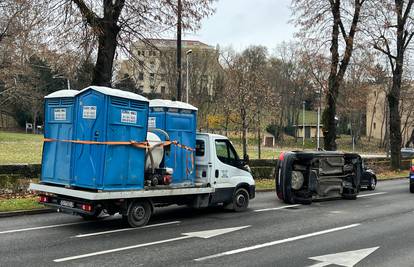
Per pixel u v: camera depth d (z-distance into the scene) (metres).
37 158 31.25
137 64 17.16
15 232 9.28
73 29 14.86
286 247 8.33
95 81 15.16
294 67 84.12
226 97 37.09
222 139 12.44
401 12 29.70
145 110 10.22
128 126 9.87
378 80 51.50
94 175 9.45
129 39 15.92
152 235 9.18
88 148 9.68
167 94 60.03
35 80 54.66
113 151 9.59
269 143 72.56
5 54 30.78
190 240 8.77
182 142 11.64
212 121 49.91
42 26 14.89
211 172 11.98
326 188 15.53
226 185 12.35
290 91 84.19
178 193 10.77
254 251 7.95
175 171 11.45
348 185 16.36
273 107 34.44
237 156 12.81
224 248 8.13
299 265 7.06
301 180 14.86
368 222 11.36
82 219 10.96
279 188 14.98
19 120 83.69
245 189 12.95
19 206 11.86
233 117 34.50
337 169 15.94
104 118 9.47
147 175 10.51
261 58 78.00
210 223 10.75
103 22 14.83
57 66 16.77
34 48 19.06
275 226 10.52
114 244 8.30
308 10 23.69
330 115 24.30
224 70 62.06
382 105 83.31
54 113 10.55
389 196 17.81
